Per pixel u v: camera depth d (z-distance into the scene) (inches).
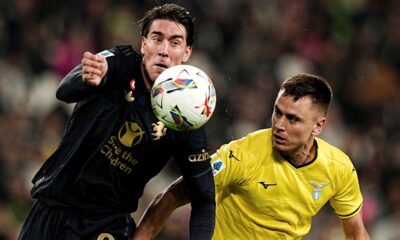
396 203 1733.5
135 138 746.8
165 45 743.7
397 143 1911.9
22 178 1534.2
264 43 2036.2
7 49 1827.0
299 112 811.4
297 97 812.6
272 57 2010.3
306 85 819.4
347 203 877.8
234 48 1984.5
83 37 1875.0
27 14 1892.2
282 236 852.6
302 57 2080.5
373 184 1801.2
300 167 838.5
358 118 2007.9
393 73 2127.2
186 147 762.2
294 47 2082.9
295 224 854.5
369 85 2078.0
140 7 1985.7
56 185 755.4
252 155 831.7
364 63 2123.5
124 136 746.2
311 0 2187.5
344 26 2174.0
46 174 767.7
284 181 836.6
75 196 755.4
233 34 2005.4
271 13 2124.8
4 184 1502.2
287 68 2022.6
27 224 767.1
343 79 2082.9
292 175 837.8
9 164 1537.9
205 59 1900.8
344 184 862.5
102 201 759.1
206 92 714.2
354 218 889.5
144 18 768.3
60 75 1829.5
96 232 758.5
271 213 843.4
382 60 2151.8
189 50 774.5
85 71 687.1
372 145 1895.9
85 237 755.4
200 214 782.5
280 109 818.2
